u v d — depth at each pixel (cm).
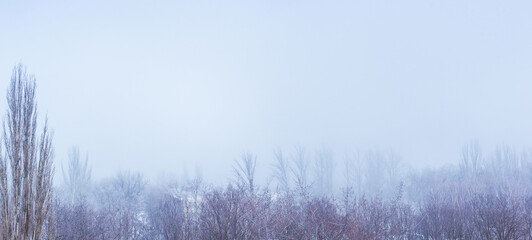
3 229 795
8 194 812
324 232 1180
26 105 843
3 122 827
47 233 860
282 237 1195
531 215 1695
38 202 832
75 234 1442
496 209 1565
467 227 1587
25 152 828
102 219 1723
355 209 1359
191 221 1277
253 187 1595
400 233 1390
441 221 1644
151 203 2434
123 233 1574
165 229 1285
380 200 1664
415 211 1922
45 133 862
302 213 1284
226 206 1218
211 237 1161
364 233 1175
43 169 848
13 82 841
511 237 1462
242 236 1160
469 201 1889
